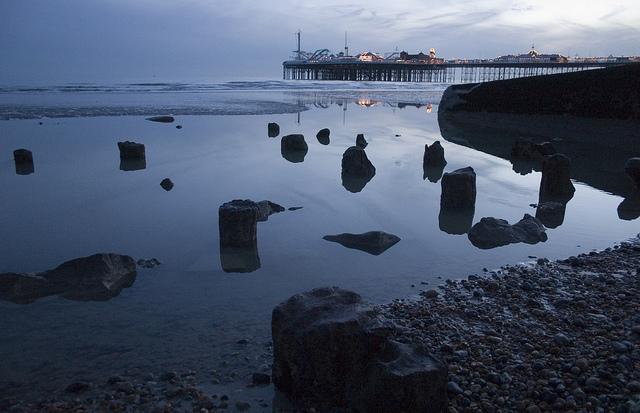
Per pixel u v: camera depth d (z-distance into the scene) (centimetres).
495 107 2639
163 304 557
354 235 774
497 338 469
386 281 628
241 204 760
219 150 1617
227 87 7125
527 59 13450
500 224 823
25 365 436
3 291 568
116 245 746
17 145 1650
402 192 1114
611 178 1323
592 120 2105
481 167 1459
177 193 1060
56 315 527
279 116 2873
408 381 340
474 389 386
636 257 710
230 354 454
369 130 2306
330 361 366
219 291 593
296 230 827
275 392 395
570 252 748
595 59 11975
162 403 379
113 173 1247
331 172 1312
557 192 1108
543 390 380
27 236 783
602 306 545
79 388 399
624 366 409
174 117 2684
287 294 587
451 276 647
